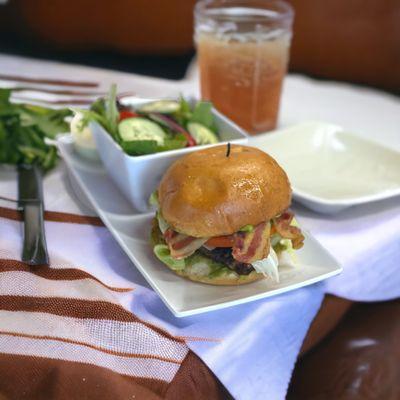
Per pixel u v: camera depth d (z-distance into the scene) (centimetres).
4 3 149
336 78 138
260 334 61
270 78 85
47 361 57
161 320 60
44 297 61
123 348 58
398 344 76
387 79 133
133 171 69
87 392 56
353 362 75
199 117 76
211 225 62
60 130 81
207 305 60
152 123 75
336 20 131
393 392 72
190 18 144
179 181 63
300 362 76
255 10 90
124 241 66
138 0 145
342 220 71
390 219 71
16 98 92
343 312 75
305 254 66
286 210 66
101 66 146
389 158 75
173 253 62
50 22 151
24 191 73
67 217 70
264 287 62
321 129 80
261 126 89
